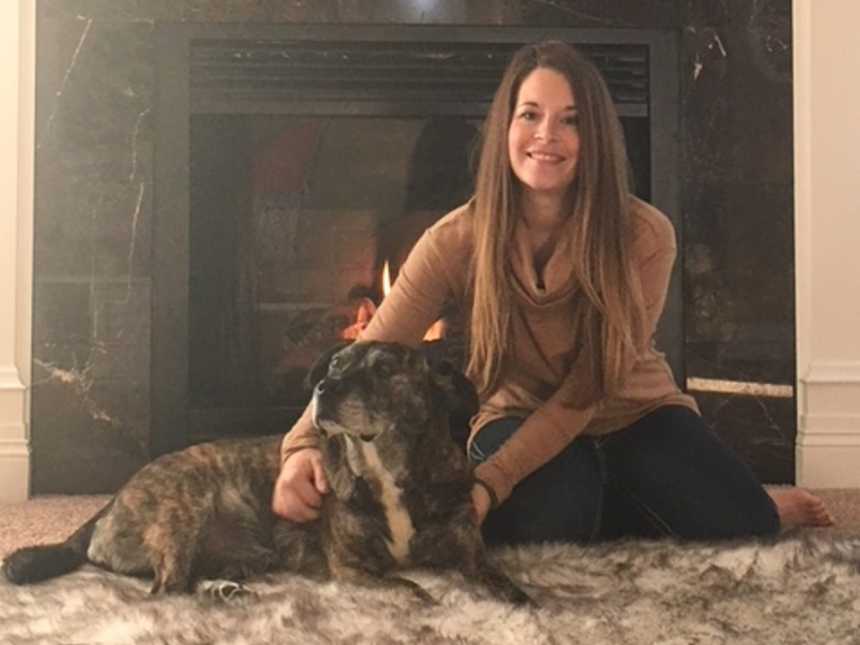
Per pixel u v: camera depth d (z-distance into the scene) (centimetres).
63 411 286
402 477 176
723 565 188
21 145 284
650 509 203
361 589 172
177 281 290
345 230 304
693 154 295
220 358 300
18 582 183
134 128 288
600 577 184
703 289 296
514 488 198
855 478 296
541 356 200
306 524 189
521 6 293
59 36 285
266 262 302
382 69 294
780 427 297
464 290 203
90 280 287
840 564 189
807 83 296
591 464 202
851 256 297
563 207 194
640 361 206
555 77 189
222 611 165
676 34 296
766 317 296
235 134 298
